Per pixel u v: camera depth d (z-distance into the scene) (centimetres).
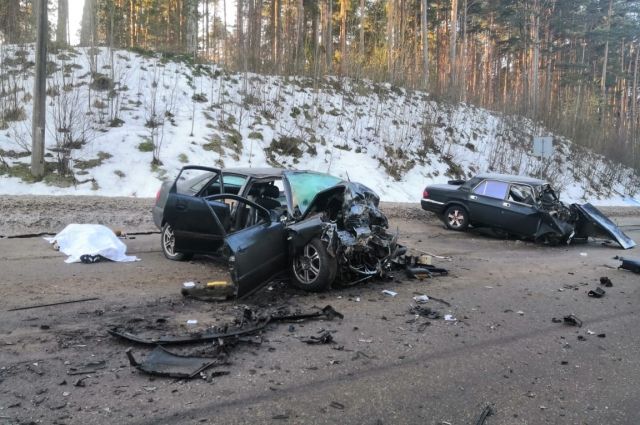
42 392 353
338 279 679
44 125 1406
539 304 652
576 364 451
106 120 1727
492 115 3112
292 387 379
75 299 569
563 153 3191
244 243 588
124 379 379
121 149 1591
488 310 613
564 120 3588
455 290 707
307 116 2234
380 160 2125
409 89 2884
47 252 795
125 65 2127
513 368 436
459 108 2950
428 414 347
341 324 532
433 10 4288
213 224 686
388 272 762
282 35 3091
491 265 912
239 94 2200
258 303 595
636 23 5259
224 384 379
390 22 3309
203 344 454
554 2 4491
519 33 4462
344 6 3731
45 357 411
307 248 652
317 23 3759
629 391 398
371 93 2705
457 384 399
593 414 358
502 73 5306
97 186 1425
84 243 771
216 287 603
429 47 4444
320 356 443
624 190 3244
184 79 2161
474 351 473
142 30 3166
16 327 474
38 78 1377
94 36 2180
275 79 2452
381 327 529
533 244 1214
